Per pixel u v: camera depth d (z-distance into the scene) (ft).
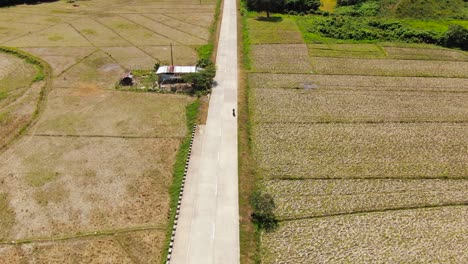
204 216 99.40
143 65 184.44
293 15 258.16
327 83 167.94
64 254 90.07
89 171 116.16
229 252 89.97
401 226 97.91
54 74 174.09
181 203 103.04
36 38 215.51
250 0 254.88
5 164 118.52
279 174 114.62
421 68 183.42
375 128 136.98
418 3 246.47
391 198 106.63
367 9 252.21
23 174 114.52
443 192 109.09
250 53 197.57
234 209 101.81
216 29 231.91
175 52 199.52
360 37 217.15
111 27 236.02
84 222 98.73
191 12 266.77
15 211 101.81
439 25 227.61
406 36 216.54
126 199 106.01
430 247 91.91
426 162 120.67
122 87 164.25
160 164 119.75
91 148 126.11
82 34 223.10
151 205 104.06
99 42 211.82
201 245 91.50
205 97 155.53
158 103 152.56
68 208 102.89
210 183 110.42
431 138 131.95
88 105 150.51
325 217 100.37
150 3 290.56
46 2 289.74
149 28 234.99
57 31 227.61
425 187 110.83
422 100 155.33
